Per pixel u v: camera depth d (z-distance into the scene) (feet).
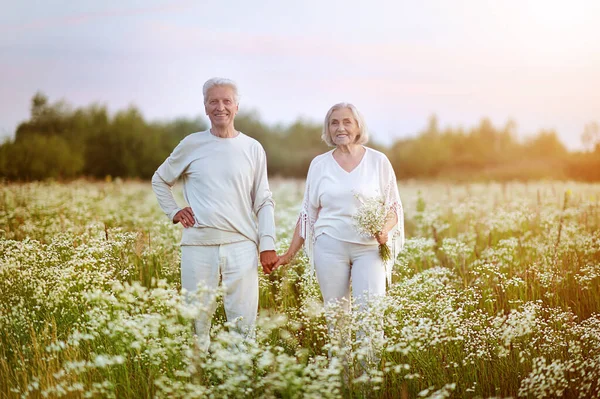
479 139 191.31
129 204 35.06
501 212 26.40
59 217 25.90
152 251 19.42
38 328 14.58
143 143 153.58
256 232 15.42
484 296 16.90
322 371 11.69
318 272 15.15
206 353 13.62
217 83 14.79
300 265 18.97
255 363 13.06
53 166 104.53
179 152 15.01
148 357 12.90
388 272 15.52
